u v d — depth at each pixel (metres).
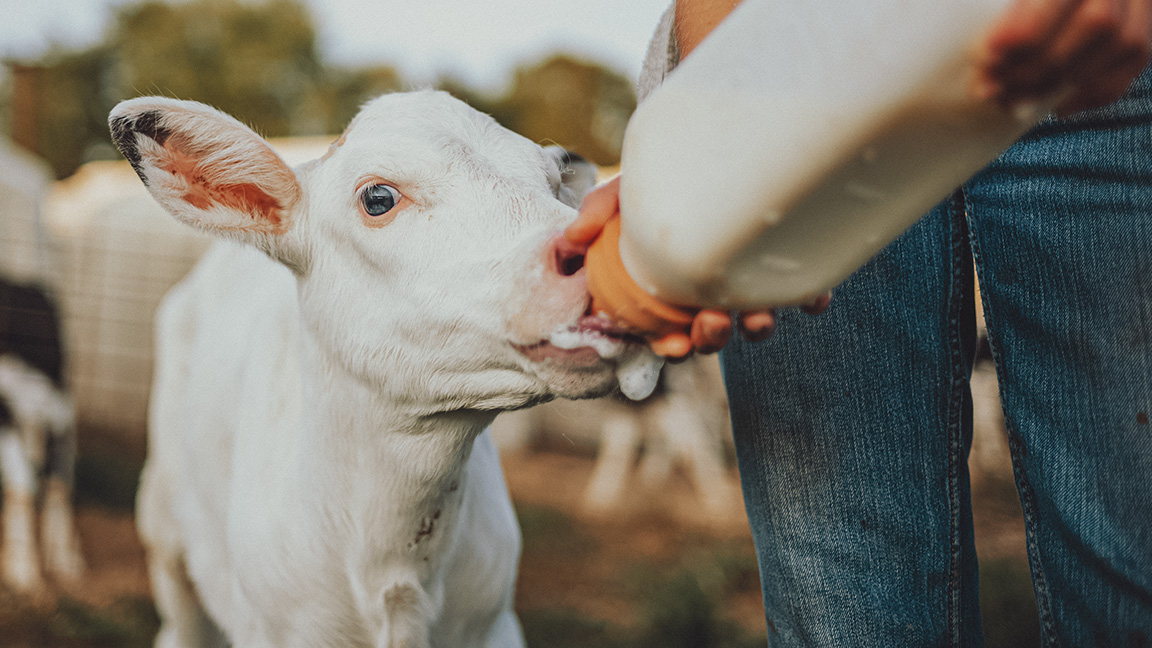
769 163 0.87
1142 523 1.18
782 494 1.46
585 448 9.79
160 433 2.91
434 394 1.46
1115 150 1.14
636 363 1.22
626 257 1.04
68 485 4.86
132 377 8.90
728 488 7.62
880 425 1.39
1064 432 1.25
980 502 6.63
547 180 1.51
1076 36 0.76
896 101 0.81
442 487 1.60
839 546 1.41
